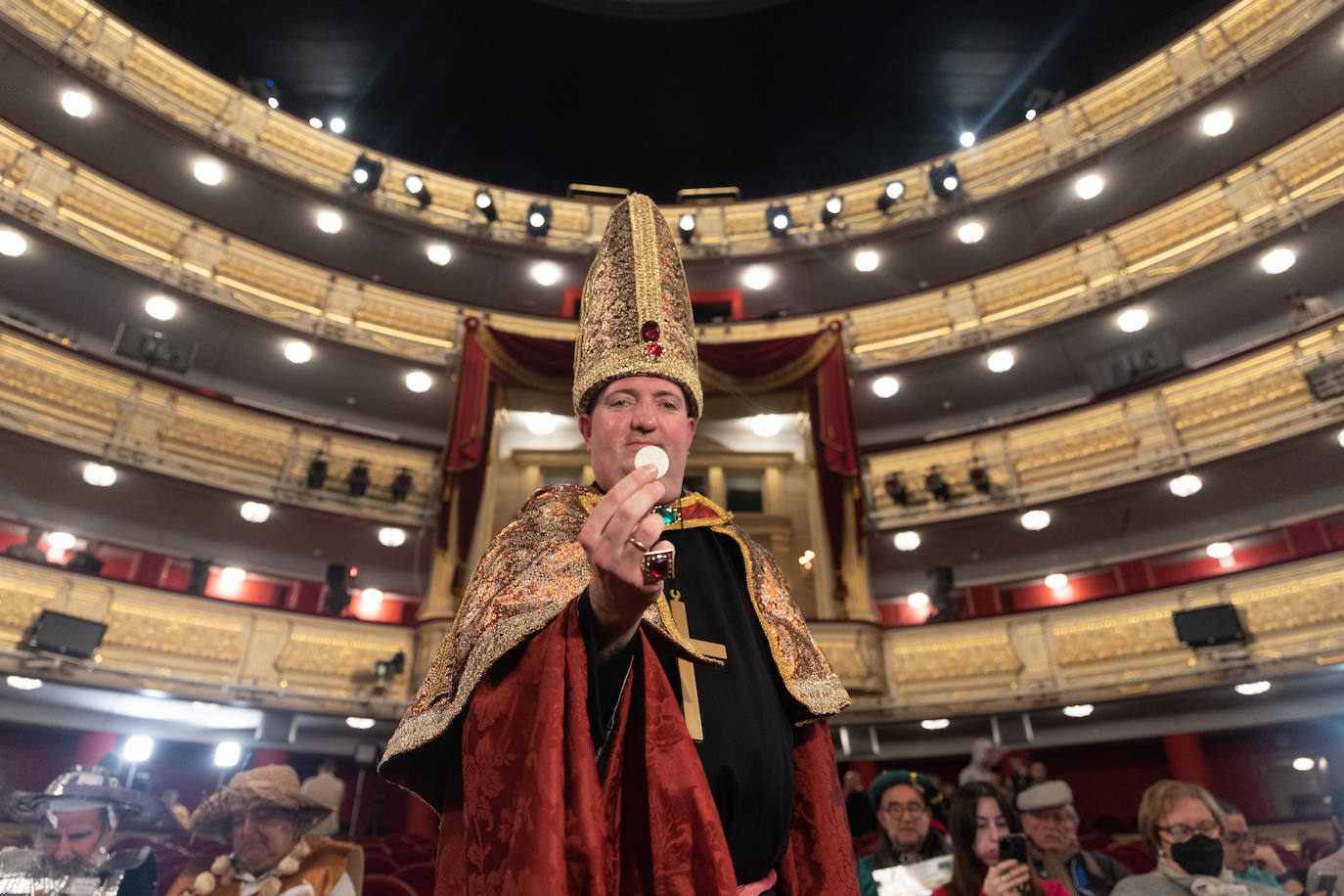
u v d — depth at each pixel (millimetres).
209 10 18172
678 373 1328
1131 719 12555
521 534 1169
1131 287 13891
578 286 17562
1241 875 3818
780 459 15141
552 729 857
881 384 15250
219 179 14930
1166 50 15703
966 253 17000
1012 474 13883
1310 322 11977
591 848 803
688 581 1263
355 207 16250
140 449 12195
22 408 11555
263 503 13078
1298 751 11836
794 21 19250
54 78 13734
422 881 5445
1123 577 13609
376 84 20188
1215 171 15016
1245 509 12867
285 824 3328
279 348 14516
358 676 12234
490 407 14570
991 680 12516
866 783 13180
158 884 4109
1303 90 14094
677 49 19891
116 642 10914
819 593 13852
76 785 3154
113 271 13086
